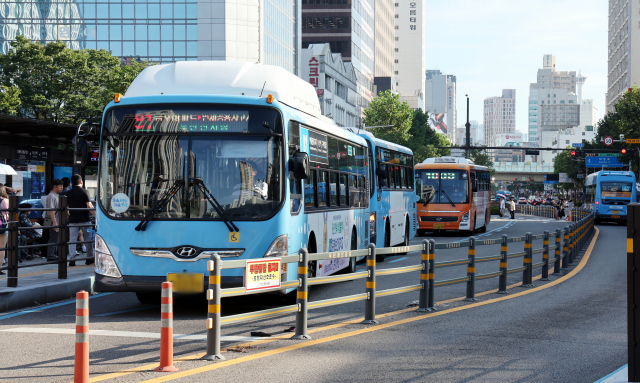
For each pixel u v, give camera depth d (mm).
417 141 105812
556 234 16875
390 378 6602
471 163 33938
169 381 6363
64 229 12398
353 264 15484
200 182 10031
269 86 11086
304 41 115125
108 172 10172
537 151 56812
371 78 131375
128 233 10008
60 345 8000
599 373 6918
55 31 75438
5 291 10625
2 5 75250
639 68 134625
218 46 74438
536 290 13961
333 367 7035
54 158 22219
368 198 17094
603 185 52688
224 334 8859
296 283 8617
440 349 8023
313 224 11852
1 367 6898
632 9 135000
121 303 11656
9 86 43750
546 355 7766
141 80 11125
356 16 118188
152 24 75000
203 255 9906
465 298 12406
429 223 31562
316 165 12258
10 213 11156
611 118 69188
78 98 45312
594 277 16516
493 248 25609
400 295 13047
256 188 10078
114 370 6773
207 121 10172
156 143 10148
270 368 6953
